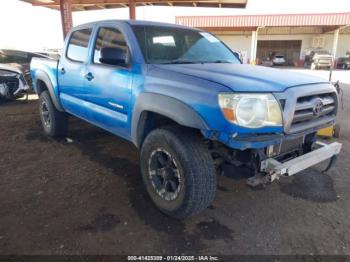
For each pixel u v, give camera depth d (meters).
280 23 27.69
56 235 2.77
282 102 2.64
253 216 3.14
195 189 2.69
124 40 3.50
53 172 4.06
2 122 6.65
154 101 2.93
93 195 3.47
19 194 3.47
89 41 4.07
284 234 2.86
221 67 3.31
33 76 5.59
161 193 3.03
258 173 2.77
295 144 3.11
